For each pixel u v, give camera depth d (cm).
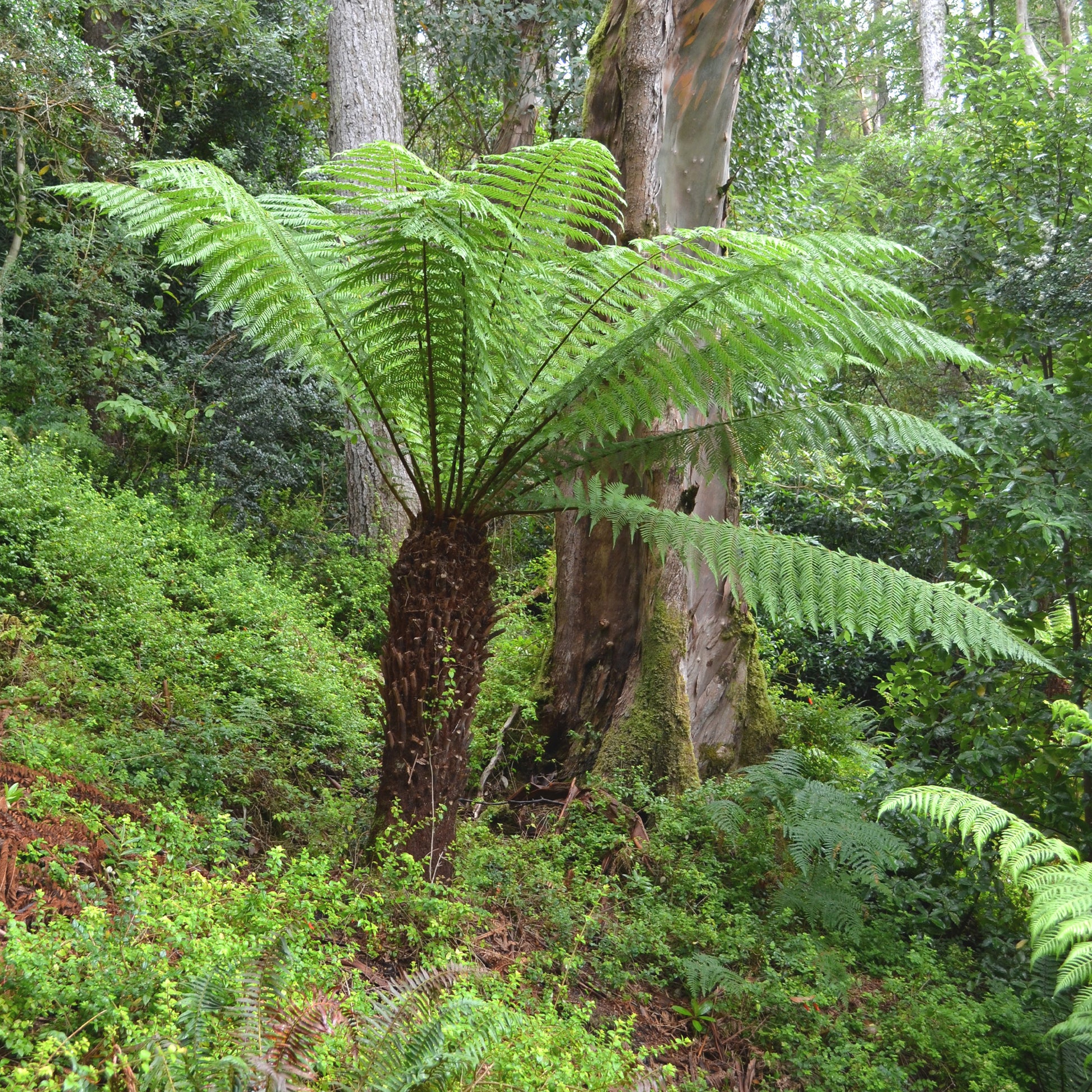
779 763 456
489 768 450
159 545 533
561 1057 219
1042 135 560
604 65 497
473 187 278
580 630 496
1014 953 392
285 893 238
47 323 752
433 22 969
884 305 293
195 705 377
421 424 318
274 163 1102
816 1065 296
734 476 502
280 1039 170
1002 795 438
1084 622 484
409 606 311
